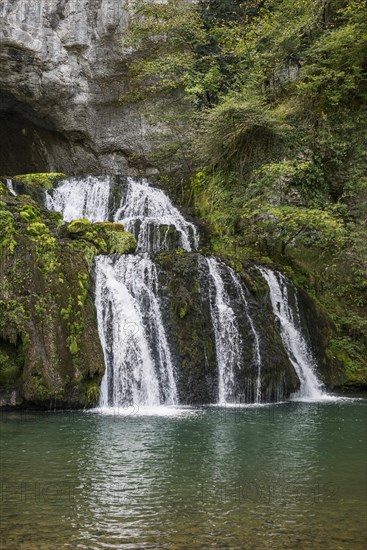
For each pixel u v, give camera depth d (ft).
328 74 60.03
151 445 27.02
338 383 49.39
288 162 57.16
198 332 42.47
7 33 64.95
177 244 57.16
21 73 68.49
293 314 49.49
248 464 23.82
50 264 38.78
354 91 62.28
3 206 41.11
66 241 42.52
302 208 55.98
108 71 72.79
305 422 33.45
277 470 22.94
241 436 29.32
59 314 37.63
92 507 18.44
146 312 42.34
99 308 40.57
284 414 36.37
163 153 71.72
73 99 73.10
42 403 35.76
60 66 70.13
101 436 28.86
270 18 67.15
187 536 16.14
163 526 16.85
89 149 77.61
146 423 32.53
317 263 57.16
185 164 71.00
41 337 36.68
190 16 68.85
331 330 52.39
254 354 43.57
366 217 58.18
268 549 15.23
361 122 61.00
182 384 41.01
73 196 60.44
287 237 56.75
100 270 41.93
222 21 73.15
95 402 37.58
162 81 68.74
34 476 21.77
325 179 61.05
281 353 45.09
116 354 39.99
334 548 15.29
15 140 80.59
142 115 74.90
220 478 21.76
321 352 49.80
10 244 38.50
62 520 17.28
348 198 59.67
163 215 62.49
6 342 36.65
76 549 15.16
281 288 49.55
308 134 61.36
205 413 36.47
